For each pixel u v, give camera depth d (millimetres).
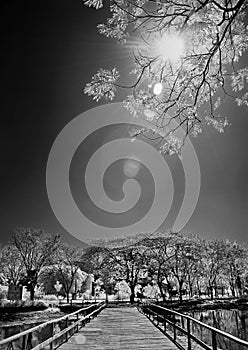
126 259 55219
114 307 40656
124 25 4953
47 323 8961
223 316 37062
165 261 52469
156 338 11938
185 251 53875
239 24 4770
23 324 27281
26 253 46000
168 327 15352
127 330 14492
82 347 10070
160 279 56281
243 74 5363
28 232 45969
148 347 9977
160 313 19562
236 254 59875
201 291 74875
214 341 6953
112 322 18516
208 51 5027
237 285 65875
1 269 48656
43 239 46656
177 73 5344
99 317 22578
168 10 4633
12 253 48031
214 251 57812
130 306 42531
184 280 55500
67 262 56750
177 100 5668
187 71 5301
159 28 4824
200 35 4641
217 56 5289
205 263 58500
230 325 27484
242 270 61750
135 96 5562
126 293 68500
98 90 5324
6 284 55125
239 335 21969
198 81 5422
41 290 63406
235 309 46094
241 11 4523
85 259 56250
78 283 68625
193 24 4422
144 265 54719
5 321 28219
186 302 50250
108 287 66812
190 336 9039
